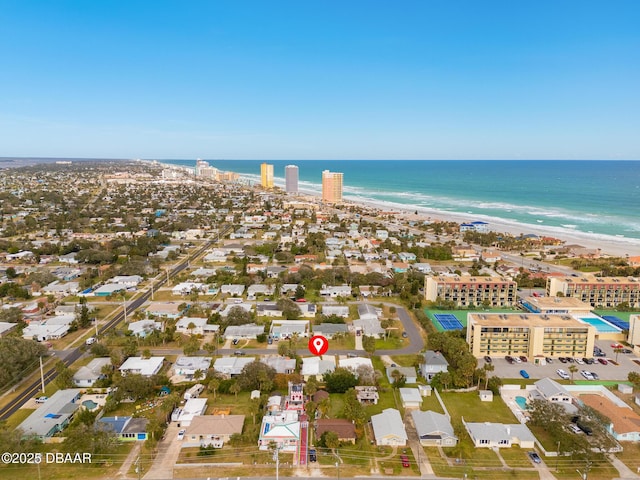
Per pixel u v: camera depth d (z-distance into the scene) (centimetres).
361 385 13288
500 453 10500
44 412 11644
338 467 9944
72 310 19350
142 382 12625
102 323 18475
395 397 12962
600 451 10356
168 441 10844
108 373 13675
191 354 15375
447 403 12638
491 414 12094
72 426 11238
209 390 13088
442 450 10581
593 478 9712
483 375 13275
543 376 14400
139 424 11119
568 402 12525
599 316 19738
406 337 17238
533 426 11569
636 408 12531
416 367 14575
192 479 9569
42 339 16762
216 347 16175
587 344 15562
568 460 10288
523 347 15750
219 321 18138
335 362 15100
